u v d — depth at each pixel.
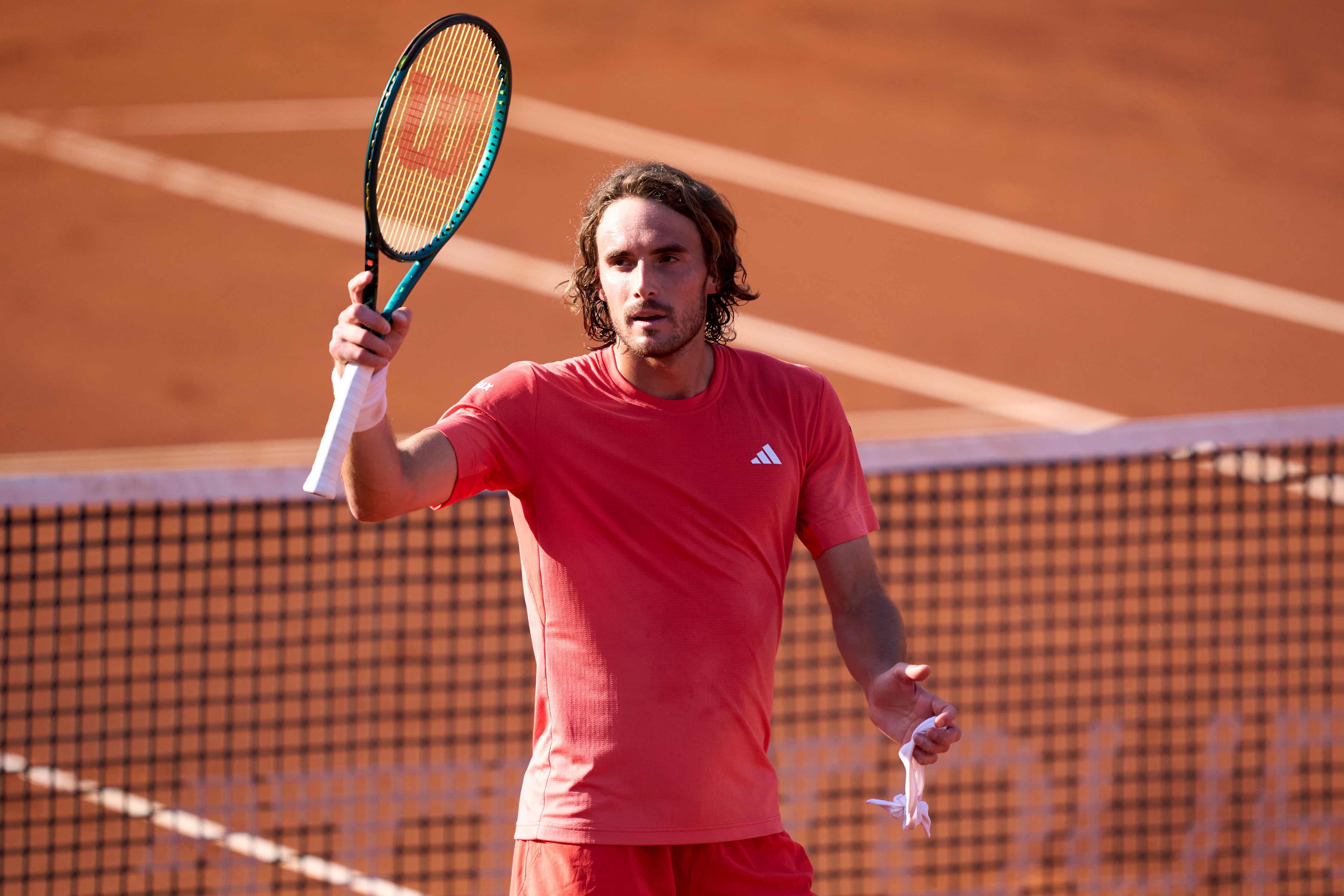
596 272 10.71
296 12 83.44
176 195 60.53
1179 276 57.34
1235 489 33.81
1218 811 22.84
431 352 48.09
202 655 27.08
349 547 30.34
